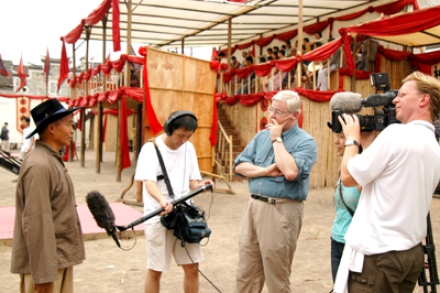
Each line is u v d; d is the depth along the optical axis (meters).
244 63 18.11
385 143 2.34
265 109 13.48
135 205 9.52
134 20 15.37
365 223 2.43
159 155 3.53
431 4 13.29
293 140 3.43
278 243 3.30
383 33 10.23
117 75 12.73
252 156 3.64
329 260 5.67
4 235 6.31
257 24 16.75
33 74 34.50
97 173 15.85
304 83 12.96
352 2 14.03
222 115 15.61
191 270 3.63
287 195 3.31
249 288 3.54
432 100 2.39
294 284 4.81
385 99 2.69
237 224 7.79
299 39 11.83
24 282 2.85
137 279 4.95
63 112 2.83
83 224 7.12
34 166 2.66
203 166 10.53
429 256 2.65
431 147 2.33
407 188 2.31
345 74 11.90
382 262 2.33
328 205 9.64
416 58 12.88
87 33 16.28
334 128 2.82
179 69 9.70
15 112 32.34
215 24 16.36
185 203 3.53
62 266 2.78
